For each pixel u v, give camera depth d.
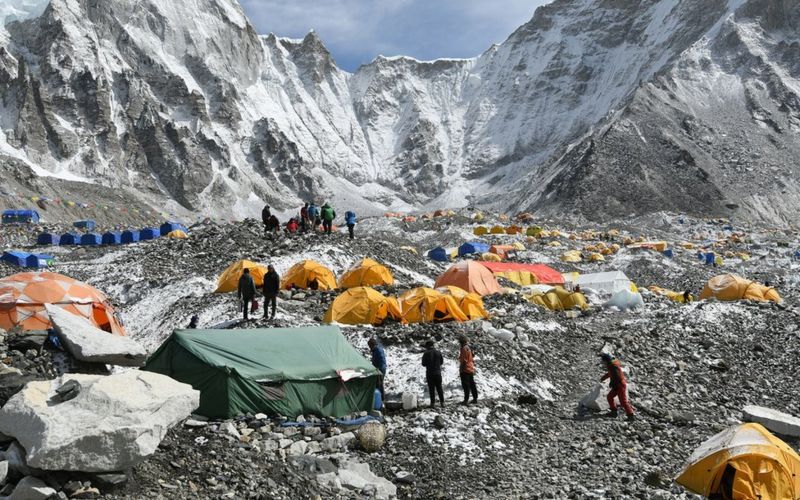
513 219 139.88
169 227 75.69
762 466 15.53
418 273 54.41
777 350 36.91
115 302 45.34
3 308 24.75
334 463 17.62
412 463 18.66
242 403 19.61
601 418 24.52
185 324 37.16
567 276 59.91
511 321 35.94
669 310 44.44
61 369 17.36
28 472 12.20
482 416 22.39
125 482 12.85
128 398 13.29
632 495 17.34
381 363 23.86
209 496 13.66
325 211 57.25
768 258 98.38
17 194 166.00
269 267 32.59
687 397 28.91
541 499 16.81
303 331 22.86
